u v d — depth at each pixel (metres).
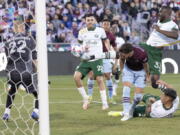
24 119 17.00
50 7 43.91
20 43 16.20
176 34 20.56
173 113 18.09
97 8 45.38
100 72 19.83
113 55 19.53
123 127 15.47
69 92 27.05
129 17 46.00
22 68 16.20
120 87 30.39
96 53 19.61
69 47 40.88
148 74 17.31
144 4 47.34
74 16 44.03
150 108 17.23
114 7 46.50
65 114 18.39
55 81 34.12
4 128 15.37
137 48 16.81
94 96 25.12
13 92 16.67
